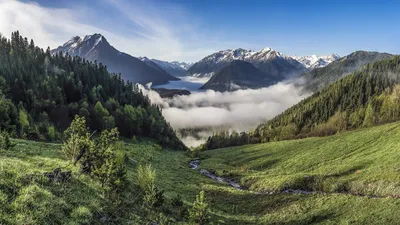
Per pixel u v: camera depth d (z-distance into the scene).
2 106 82.81
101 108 159.62
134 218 25.48
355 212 40.69
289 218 43.34
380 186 49.34
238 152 134.25
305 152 98.38
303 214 43.81
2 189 18.77
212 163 111.56
